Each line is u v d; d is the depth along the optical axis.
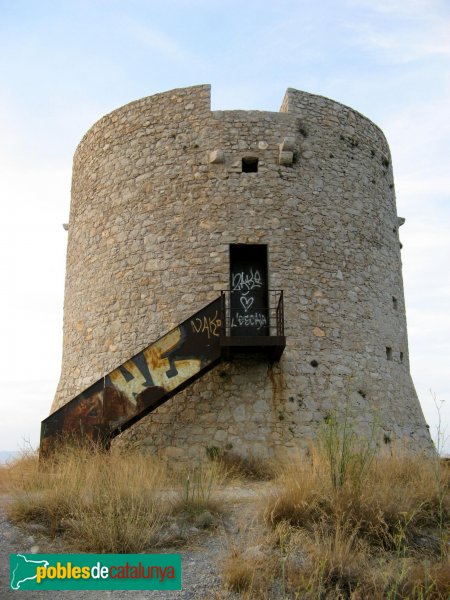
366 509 7.87
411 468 10.11
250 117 15.73
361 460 8.97
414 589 6.01
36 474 10.76
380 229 16.75
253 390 13.90
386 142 18.22
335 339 14.75
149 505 8.53
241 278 15.05
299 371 14.12
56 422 13.40
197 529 8.09
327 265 15.22
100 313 16.03
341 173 16.17
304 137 15.88
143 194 15.91
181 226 15.21
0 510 8.97
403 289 17.66
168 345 13.35
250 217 15.02
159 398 13.09
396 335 16.39
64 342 17.66
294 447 13.36
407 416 15.73
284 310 14.41
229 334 14.06
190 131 15.80
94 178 17.34
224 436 13.50
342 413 14.13
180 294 14.78
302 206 15.33
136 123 16.61
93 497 8.59
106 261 16.25
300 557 6.98
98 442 12.91
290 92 16.09
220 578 6.64
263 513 8.12
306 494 8.21
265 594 6.20
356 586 6.36
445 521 8.32
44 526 8.20
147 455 13.23
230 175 15.30
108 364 15.38
